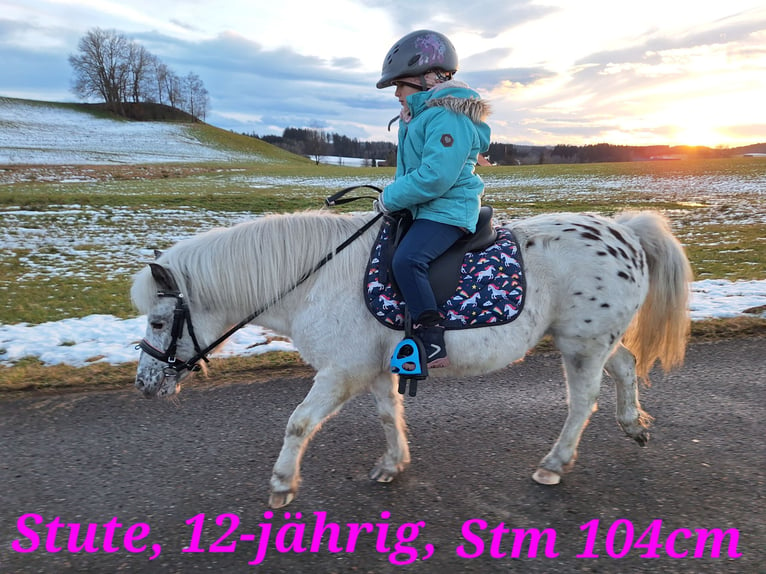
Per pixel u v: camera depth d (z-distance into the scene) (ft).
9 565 8.43
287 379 15.81
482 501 9.89
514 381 15.42
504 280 9.29
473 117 8.96
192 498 10.12
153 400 14.42
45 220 53.36
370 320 9.23
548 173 120.16
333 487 10.40
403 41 9.43
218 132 263.49
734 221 52.49
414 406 13.91
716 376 15.34
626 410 11.35
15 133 205.46
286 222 9.75
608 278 9.84
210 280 9.47
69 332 20.15
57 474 10.92
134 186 96.53
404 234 9.29
